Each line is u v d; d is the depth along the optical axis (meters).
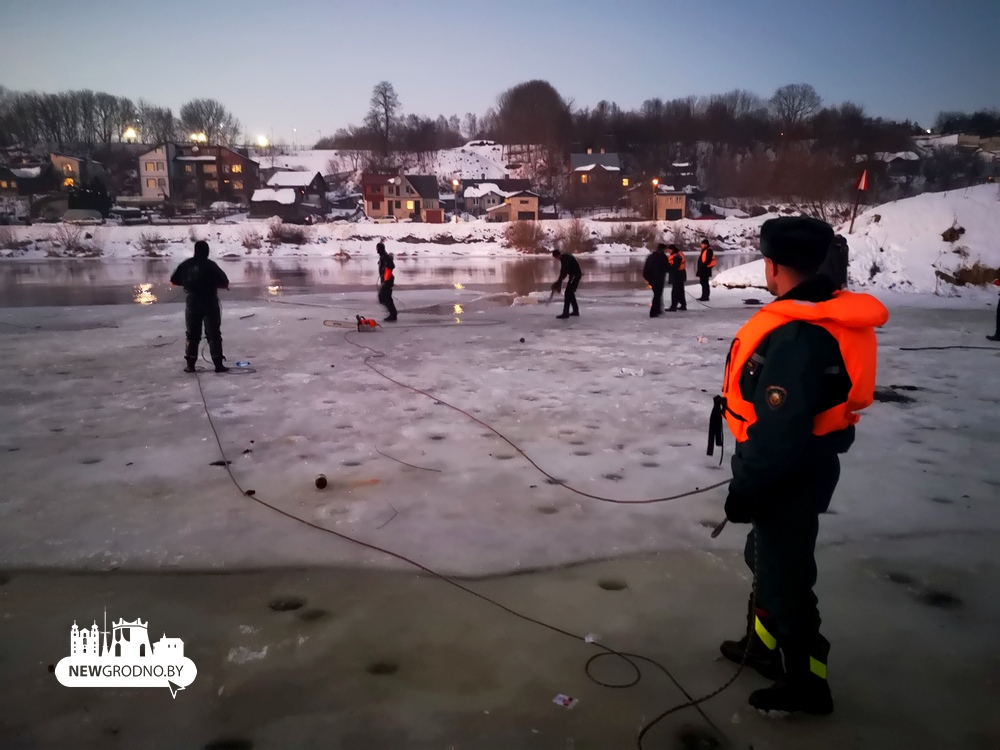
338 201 104.75
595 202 96.31
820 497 2.31
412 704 2.57
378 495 4.61
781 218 2.31
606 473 5.00
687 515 4.26
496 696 2.61
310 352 10.27
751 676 2.72
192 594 3.36
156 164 94.88
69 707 2.56
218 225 65.62
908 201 21.72
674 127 122.88
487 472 5.04
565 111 127.31
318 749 2.34
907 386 7.81
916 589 3.38
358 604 3.26
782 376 2.12
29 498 4.58
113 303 18.78
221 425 6.32
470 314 15.27
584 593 3.35
